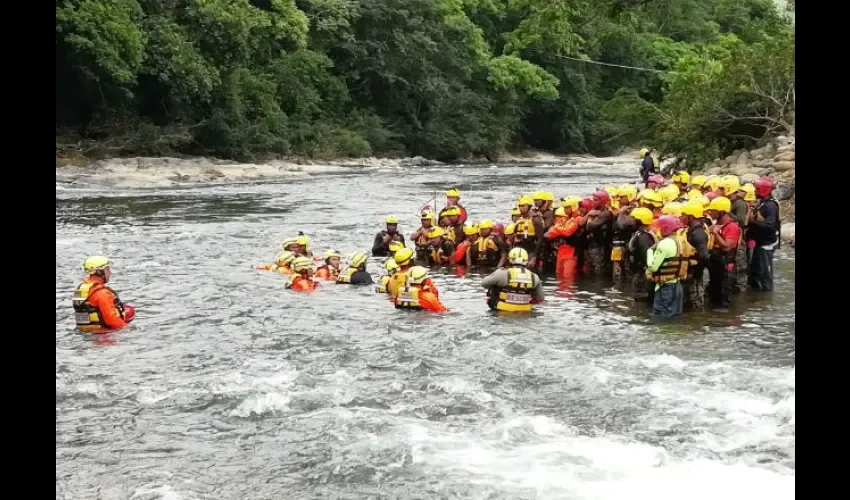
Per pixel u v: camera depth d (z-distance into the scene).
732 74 29.23
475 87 71.19
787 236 18.92
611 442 7.46
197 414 8.24
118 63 39.16
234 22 46.59
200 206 29.50
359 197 33.38
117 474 6.84
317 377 9.34
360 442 7.49
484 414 8.19
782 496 6.30
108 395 8.77
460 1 68.69
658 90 77.94
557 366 9.65
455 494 6.43
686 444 7.39
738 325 11.75
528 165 64.31
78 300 11.52
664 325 11.76
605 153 79.69
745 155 27.89
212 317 12.38
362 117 61.62
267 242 20.62
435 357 10.12
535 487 6.53
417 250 18.38
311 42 59.94
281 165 50.38
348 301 13.59
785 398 8.48
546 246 16.80
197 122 48.00
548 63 75.00
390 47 63.59
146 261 17.70
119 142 43.03
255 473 6.87
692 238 12.58
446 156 67.81
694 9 81.69
